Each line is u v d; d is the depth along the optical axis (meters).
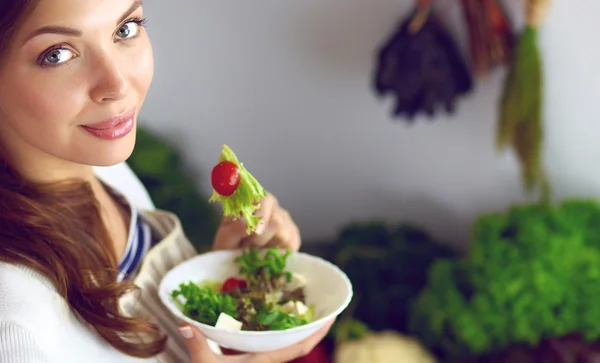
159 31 2.24
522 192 2.05
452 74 1.88
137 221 0.98
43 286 0.80
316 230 2.37
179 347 0.96
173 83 2.29
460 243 2.20
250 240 1.00
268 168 2.35
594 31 1.83
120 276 0.91
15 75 0.77
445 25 1.97
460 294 1.77
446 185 2.17
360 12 2.09
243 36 2.21
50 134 0.79
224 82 2.27
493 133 2.03
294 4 2.14
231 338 0.84
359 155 2.25
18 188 0.84
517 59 1.79
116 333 0.85
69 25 0.75
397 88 1.89
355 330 1.85
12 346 0.72
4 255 0.79
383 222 2.19
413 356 1.77
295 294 0.95
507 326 1.69
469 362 1.76
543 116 1.94
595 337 1.66
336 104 2.21
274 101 2.26
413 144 2.17
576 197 1.98
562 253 1.69
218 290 0.96
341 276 0.94
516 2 1.87
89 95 0.78
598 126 1.89
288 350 0.91
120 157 0.81
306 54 2.18
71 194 0.87
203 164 2.38
